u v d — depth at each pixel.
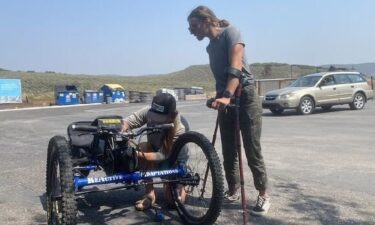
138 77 109.88
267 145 10.09
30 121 18.28
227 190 5.62
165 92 5.37
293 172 7.26
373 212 5.20
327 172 7.25
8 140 11.84
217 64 4.97
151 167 4.96
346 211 5.23
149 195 5.34
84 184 4.38
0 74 86.31
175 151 4.95
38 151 9.75
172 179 4.90
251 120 4.91
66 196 3.97
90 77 94.81
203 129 13.66
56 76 89.12
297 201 5.62
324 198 5.75
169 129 5.13
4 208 5.48
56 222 4.25
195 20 4.89
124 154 4.63
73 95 36.25
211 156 4.52
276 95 18.42
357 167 7.61
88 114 22.44
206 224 4.59
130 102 38.97
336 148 9.57
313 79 19.19
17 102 37.22
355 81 19.89
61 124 16.73
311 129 13.12
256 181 5.05
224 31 4.85
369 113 18.08
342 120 15.59
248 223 4.81
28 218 5.12
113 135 4.70
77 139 5.39
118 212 5.25
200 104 28.36
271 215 5.08
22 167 7.90
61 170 4.08
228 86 4.65
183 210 4.90
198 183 4.77
